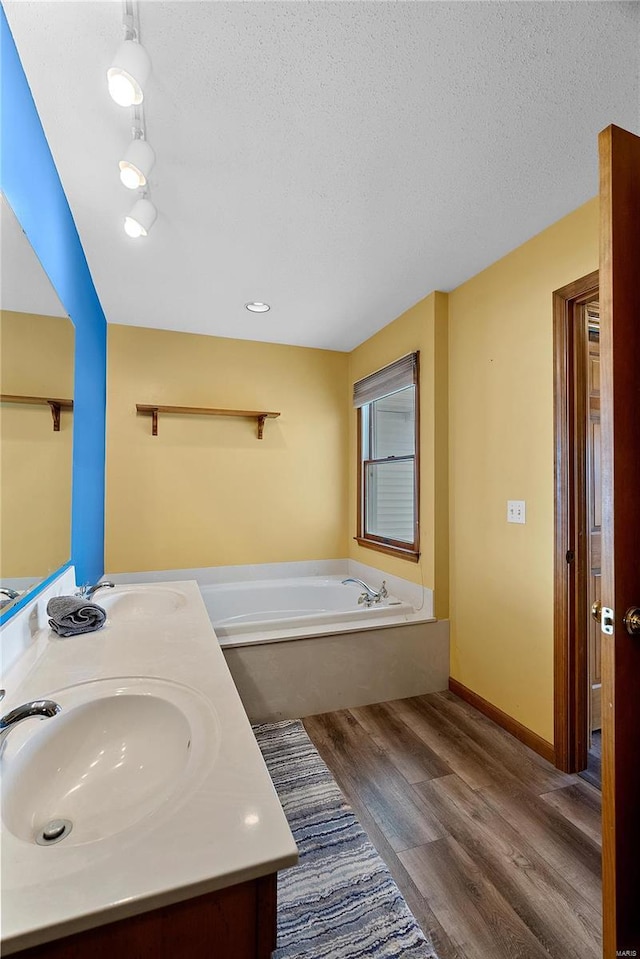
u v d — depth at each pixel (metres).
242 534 3.50
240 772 0.74
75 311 2.03
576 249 1.92
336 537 3.80
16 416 1.26
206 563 3.39
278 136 1.49
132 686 1.08
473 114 1.41
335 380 3.82
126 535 3.19
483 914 1.29
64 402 1.78
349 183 1.74
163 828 0.62
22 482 1.31
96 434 2.72
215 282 2.57
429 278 2.54
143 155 1.28
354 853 1.50
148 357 3.27
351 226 2.03
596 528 2.17
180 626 1.54
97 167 1.64
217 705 0.97
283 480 3.63
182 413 3.34
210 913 0.56
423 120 1.43
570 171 1.68
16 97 1.20
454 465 2.69
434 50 1.20
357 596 3.31
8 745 0.86
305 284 2.60
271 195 1.80
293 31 1.14
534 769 1.96
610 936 1.00
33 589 1.41
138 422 3.23
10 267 1.18
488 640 2.42
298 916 1.28
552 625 2.02
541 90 1.33
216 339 3.45
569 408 1.98
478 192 1.80
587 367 2.04
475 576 2.52
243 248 2.21
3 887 0.53
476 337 2.50
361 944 1.21
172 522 3.31
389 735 2.22
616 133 1.04
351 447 3.82
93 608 1.51
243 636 2.41
